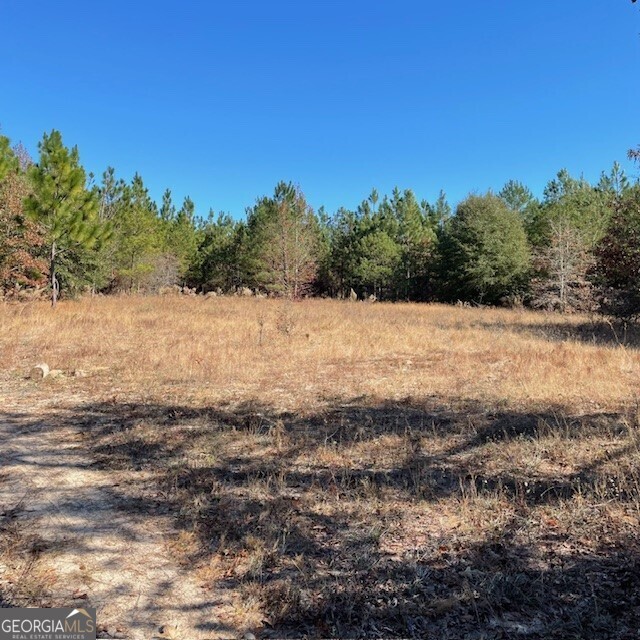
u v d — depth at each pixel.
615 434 4.75
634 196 13.24
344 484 3.91
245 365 8.38
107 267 25.48
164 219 49.44
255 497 3.69
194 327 13.23
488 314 20.88
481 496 3.58
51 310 15.96
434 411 5.87
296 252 30.58
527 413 5.61
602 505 3.41
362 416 5.70
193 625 2.35
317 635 2.28
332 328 13.49
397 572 2.77
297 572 2.77
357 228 47.06
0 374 7.71
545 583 2.64
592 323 14.80
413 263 41.34
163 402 6.29
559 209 33.56
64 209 17.09
